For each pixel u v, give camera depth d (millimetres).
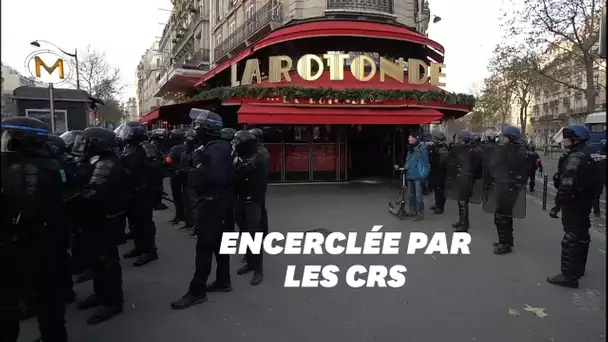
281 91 10984
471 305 4094
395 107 11547
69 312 4012
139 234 5699
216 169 4082
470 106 13125
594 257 5664
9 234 2801
